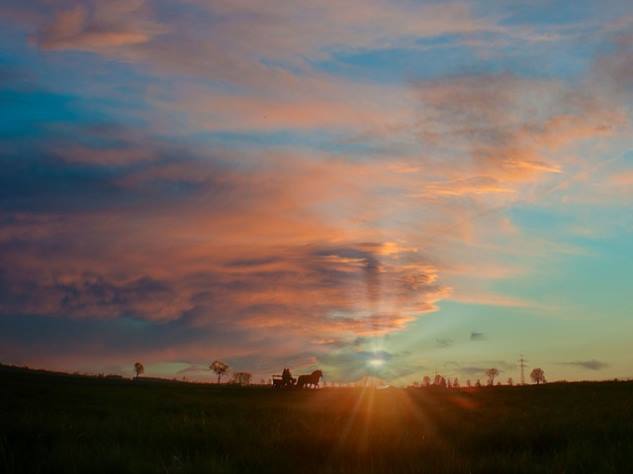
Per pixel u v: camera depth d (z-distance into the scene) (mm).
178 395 40875
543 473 12164
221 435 15914
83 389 39312
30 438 15492
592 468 12305
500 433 16750
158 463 12500
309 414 22188
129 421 18891
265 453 13875
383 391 42750
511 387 45781
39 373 56719
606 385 44469
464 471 12164
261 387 57062
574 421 19062
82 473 11828
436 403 32250
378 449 14406
